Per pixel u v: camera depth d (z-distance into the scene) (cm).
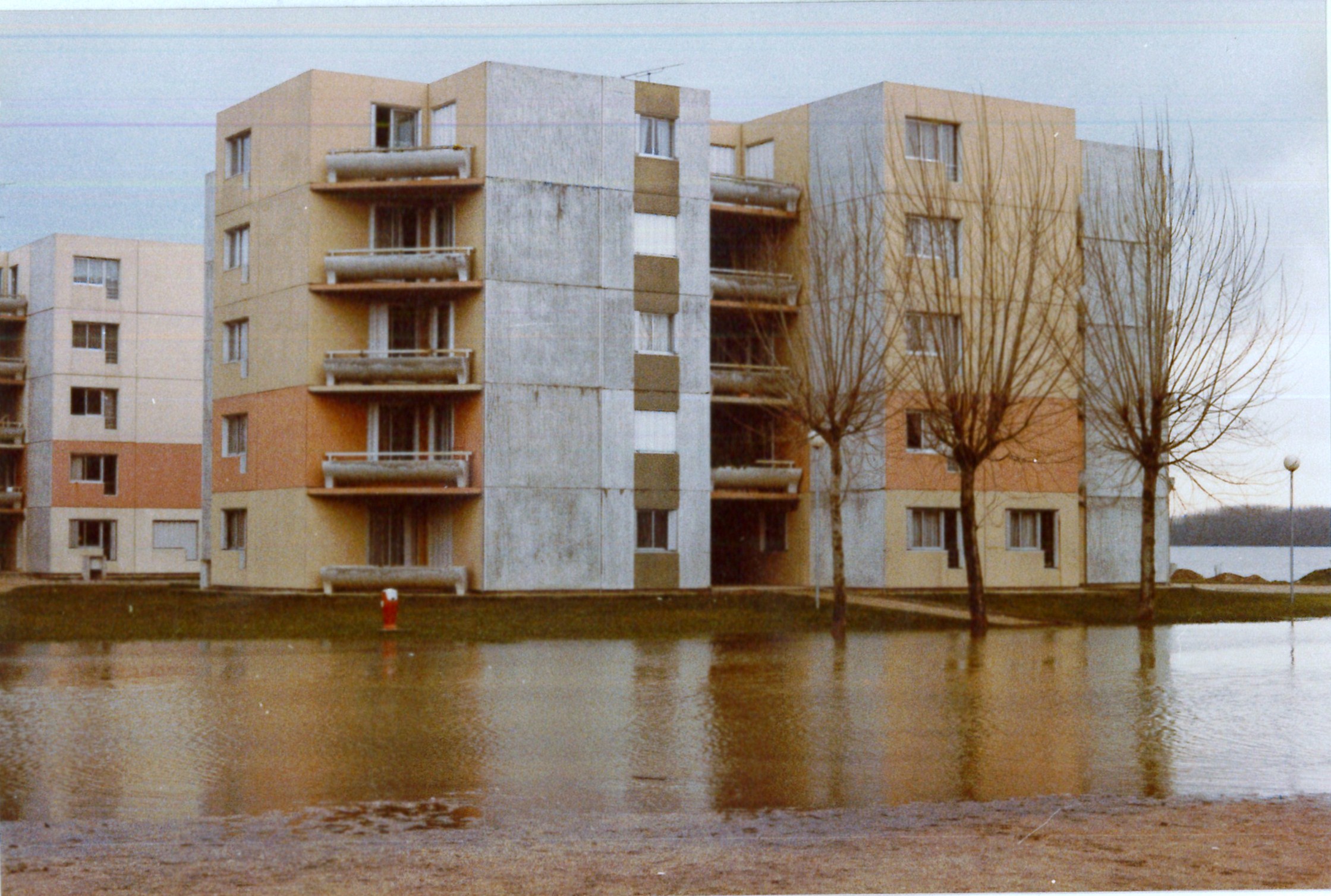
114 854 905
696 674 2117
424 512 4044
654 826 1004
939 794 1146
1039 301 3688
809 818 1035
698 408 4122
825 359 3359
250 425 4159
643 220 4056
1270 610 3766
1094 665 2255
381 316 3991
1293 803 1092
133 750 1373
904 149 4059
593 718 1608
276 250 4062
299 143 3969
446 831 990
